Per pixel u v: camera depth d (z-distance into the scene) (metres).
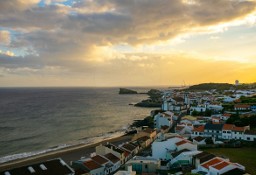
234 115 139.88
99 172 77.25
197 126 128.88
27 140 138.38
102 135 151.75
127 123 192.62
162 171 71.81
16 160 100.88
